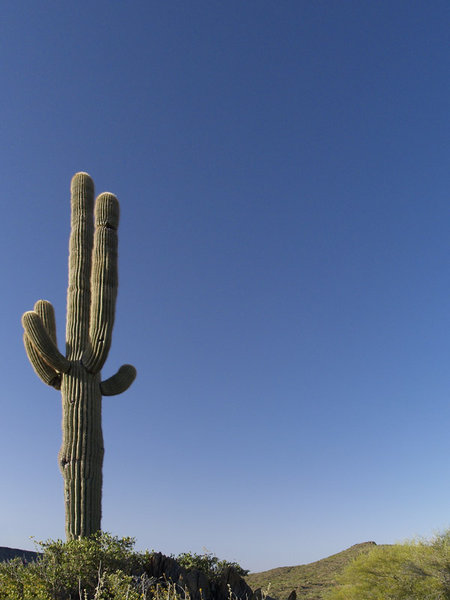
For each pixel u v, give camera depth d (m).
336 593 16.38
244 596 9.36
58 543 9.27
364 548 30.08
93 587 8.68
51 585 8.40
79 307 12.12
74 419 11.04
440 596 14.29
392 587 14.93
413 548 16.11
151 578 8.82
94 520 10.51
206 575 10.20
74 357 11.69
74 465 10.71
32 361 11.66
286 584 24.53
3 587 8.17
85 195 13.15
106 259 12.05
